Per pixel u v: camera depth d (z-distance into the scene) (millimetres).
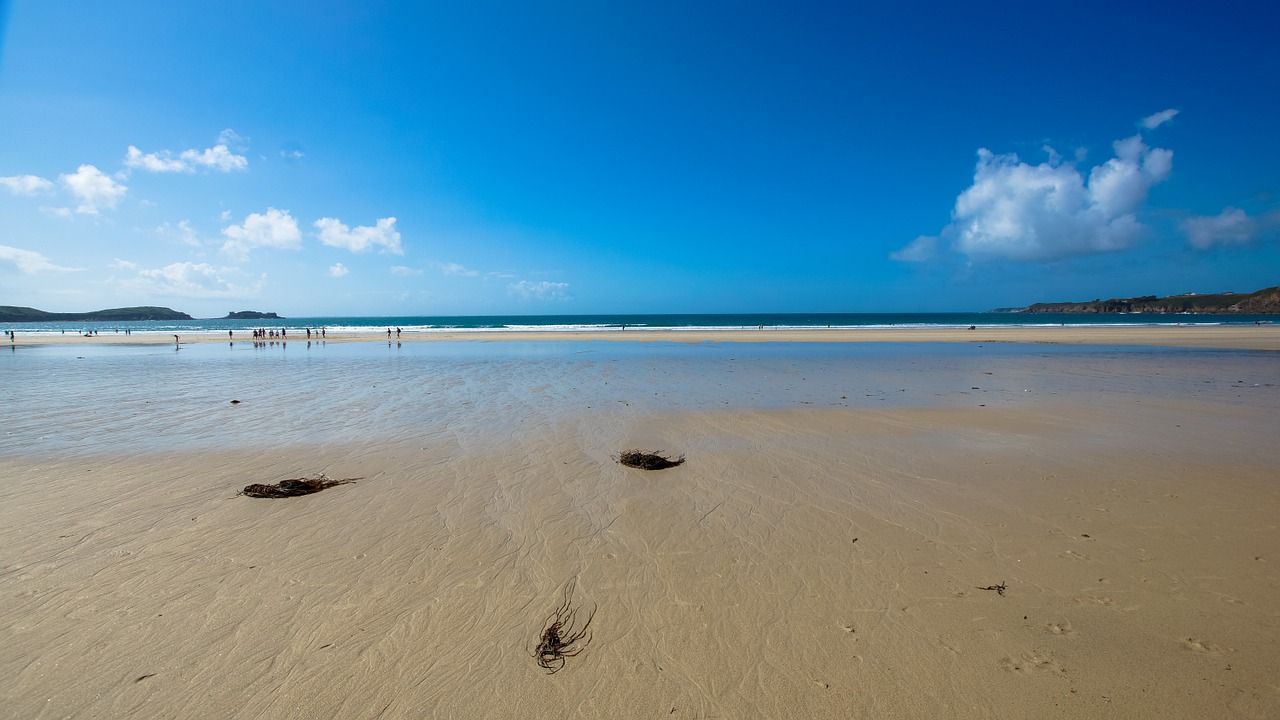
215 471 7520
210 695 3180
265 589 4309
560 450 8562
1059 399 13516
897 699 3148
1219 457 8078
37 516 5832
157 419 11234
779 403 12938
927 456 8195
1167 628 3766
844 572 4574
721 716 3045
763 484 6863
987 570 4605
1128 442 9039
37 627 3787
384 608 4043
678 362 23734
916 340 39625
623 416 11297
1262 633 3691
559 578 4488
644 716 3049
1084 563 4719
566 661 3479
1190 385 16016
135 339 48250
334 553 4941
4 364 24828
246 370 21453
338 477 7215
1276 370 19938
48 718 3010
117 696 3170
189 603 4105
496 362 24078
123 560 4793
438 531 5426
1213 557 4816
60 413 12008
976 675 3326
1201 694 3131
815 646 3615
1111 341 37281
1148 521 5633
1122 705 3062
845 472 7375
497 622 3881
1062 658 3467
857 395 14195
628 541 5184
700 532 5391
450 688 3244
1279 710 2990
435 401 13336
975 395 14195
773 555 4887
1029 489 6656
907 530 5430
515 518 5758
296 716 3031
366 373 19938
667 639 3695
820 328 62375
